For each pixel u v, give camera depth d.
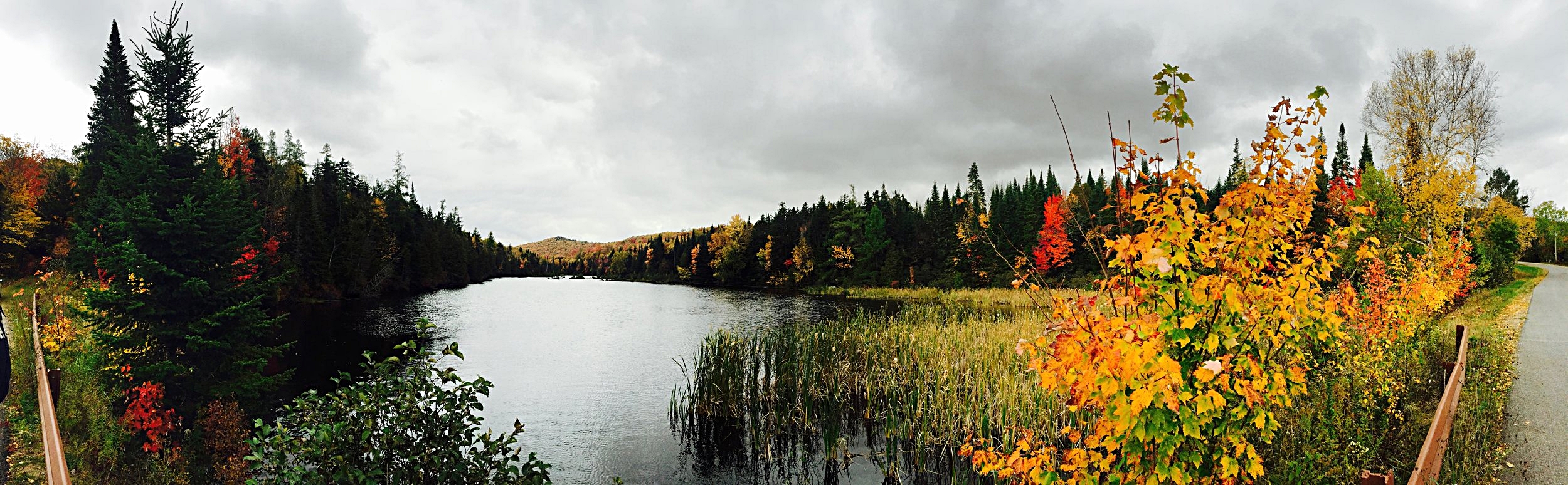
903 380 11.34
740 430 10.76
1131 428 3.03
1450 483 4.64
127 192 11.46
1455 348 9.36
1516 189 62.12
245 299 11.70
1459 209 17.98
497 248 121.06
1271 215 3.02
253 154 39.56
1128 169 3.13
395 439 4.51
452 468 4.66
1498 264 24.50
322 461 4.36
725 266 72.94
